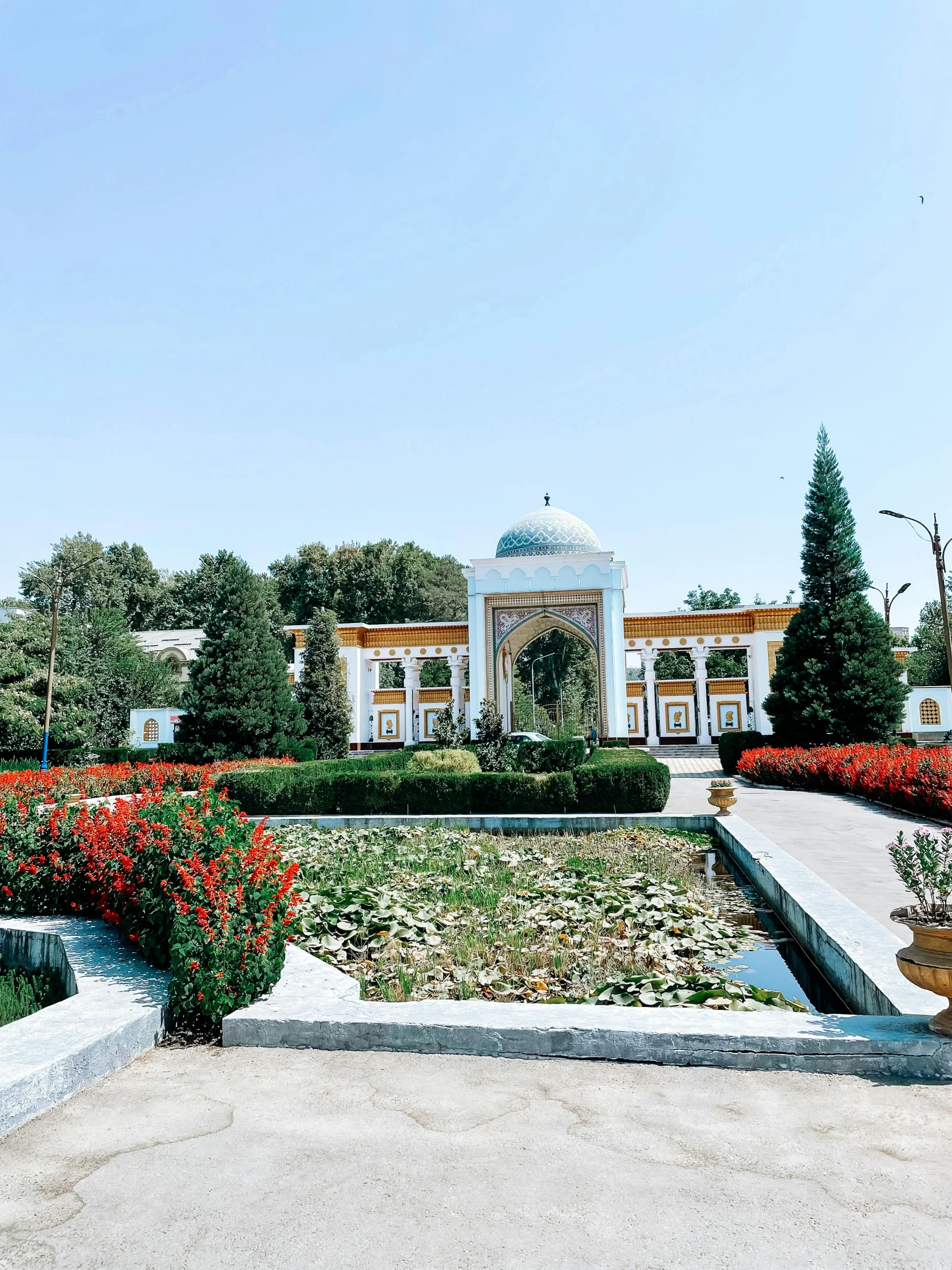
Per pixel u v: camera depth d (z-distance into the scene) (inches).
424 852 425.1
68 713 1174.3
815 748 805.9
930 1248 101.8
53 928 264.5
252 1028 178.9
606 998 211.8
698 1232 105.8
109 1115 146.6
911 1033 157.9
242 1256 103.9
